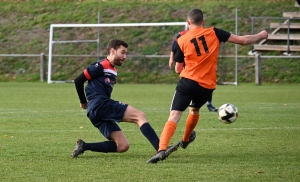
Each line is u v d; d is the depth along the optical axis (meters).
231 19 81.31
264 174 16.58
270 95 51.88
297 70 71.94
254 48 75.88
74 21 86.50
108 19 85.62
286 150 21.23
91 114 19.39
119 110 19.08
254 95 51.88
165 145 18.39
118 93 54.84
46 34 84.94
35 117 34.19
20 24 87.69
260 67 68.50
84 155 20.30
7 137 25.30
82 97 19.52
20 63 80.62
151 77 74.19
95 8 89.00
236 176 16.31
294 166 17.89
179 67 19.77
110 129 19.86
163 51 77.75
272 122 31.09
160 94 53.59
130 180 15.81
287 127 28.78
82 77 19.20
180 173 16.77
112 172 16.95
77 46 81.75
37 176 16.42
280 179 15.88
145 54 77.62
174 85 68.31
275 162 18.62
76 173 16.83
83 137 25.61
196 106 19.91
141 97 50.00
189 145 22.64
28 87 63.59
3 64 80.75
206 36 19.11
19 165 18.22
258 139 24.34
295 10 82.19
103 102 19.17
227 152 20.86
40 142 23.73
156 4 87.81
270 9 82.81
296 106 41.16
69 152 20.98
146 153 20.75
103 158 19.55
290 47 74.19
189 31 19.36
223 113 21.27
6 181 15.76
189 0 88.12
